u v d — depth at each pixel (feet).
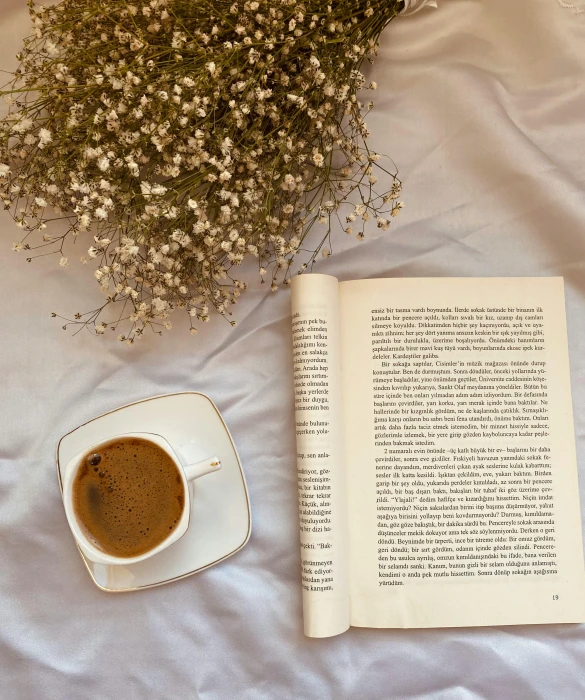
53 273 1.24
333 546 1.18
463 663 1.22
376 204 1.25
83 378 1.25
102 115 0.99
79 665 1.22
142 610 1.23
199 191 1.16
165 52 0.99
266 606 1.22
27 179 1.10
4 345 1.24
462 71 1.25
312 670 1.22
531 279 1.24
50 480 1.24
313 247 1.25
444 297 1.24
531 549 1.22
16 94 1.23
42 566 1.24
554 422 1.23
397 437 1.23
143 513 1.13
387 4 1.14
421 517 1.22
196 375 1.25
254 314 1.25
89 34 1.08
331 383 1.20
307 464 1.18
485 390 1.23
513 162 1.25
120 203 1.06
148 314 1.14
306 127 1.10
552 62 1.24
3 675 1.22
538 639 1.22
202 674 1.22
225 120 1.05
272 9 1.00
